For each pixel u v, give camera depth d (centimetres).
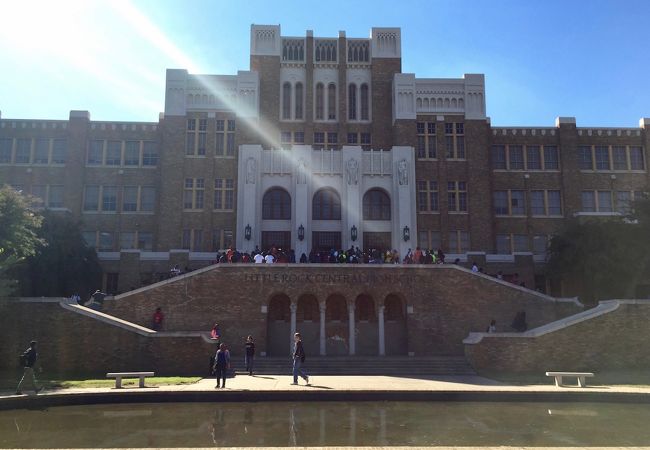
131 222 5269
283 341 3844
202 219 5100
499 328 3725
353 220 4741
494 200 5441
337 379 2647
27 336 2897
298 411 1908
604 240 3975
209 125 5244
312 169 4816
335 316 3941
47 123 5359
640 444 1458
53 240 4047
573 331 2962
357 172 4809
